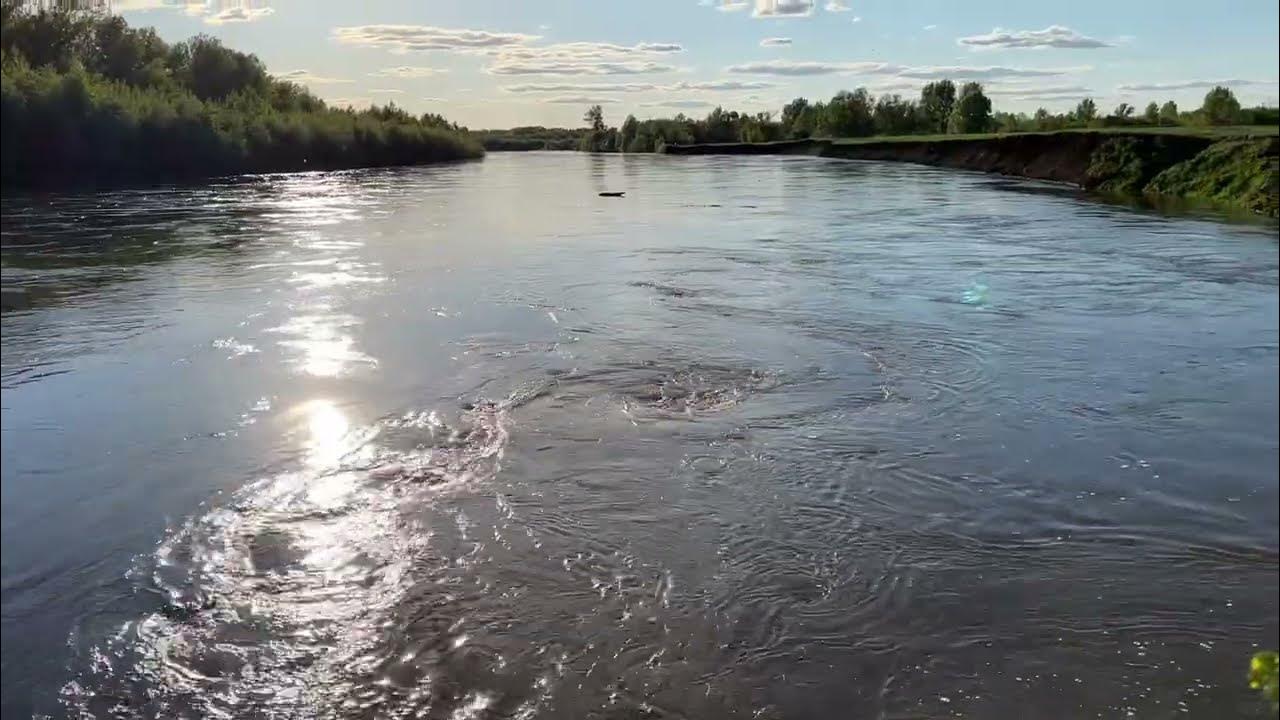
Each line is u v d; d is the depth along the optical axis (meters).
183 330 11.41
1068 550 6.30
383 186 36.47
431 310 12.44
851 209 25.66
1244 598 5.76
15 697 4.81
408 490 6.98
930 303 12.98
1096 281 14.38
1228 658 5.20
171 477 7.21
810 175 41.75
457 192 33.72
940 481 7.25
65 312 12.38
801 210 25.67
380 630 5.36
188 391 9.12
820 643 5.28
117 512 6.67
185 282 14.43
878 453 7.72
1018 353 10.53
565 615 5.48
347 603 5.61
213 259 16.67
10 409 8.69
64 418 8.45
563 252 17.75
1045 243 18.25
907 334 11.27
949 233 20.00
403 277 14.88
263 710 4.75
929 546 6.30
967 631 5.42
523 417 8.40
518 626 5.38
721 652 5.19
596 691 4.87
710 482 7.14
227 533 6.38
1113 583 5.91
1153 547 6.34
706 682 4.95
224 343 10.80
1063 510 6.82
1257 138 25.28
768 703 4.80
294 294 13.50
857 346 10.73
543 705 4.77
